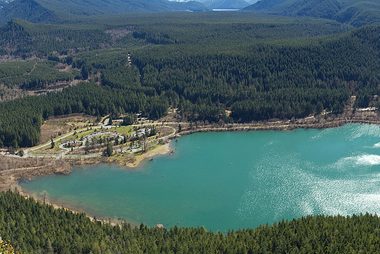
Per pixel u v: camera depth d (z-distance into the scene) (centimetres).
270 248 15625
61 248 16112
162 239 16612
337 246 15275
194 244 15750
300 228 16500
